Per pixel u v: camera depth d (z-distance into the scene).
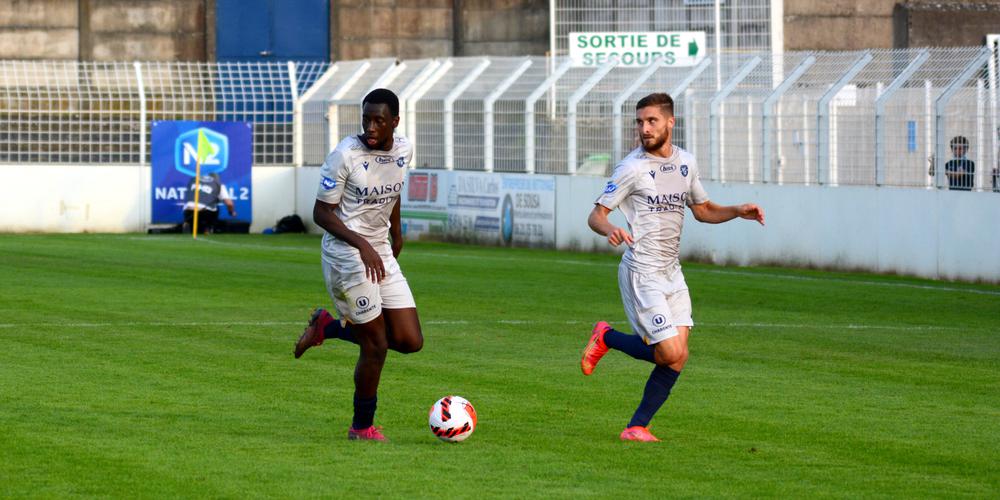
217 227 91.00
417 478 22.84
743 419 28.66
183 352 37.50
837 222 64.44
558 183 76.19
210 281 57.16
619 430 27.39
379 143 25.92
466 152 82.69
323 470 23.39
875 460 24.66
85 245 77.12
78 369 34.38
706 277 61.19
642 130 26.72
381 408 29.81
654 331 26.30
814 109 65.50
